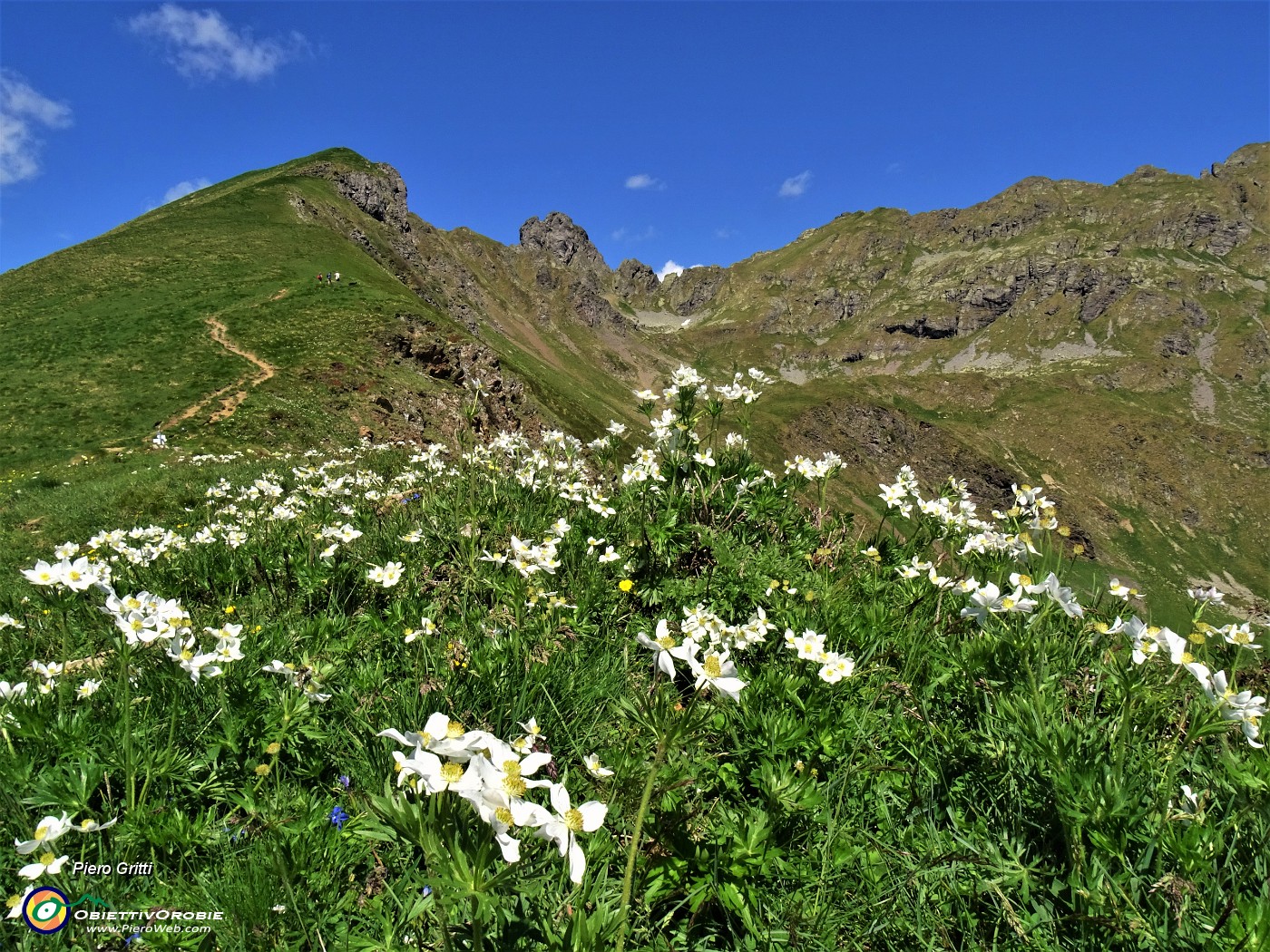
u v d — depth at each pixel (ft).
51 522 59.11
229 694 9.88
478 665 10.61
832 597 13.14
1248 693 7.23
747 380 17.28
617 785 7.77
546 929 5.86
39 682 10.87
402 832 4.76
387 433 132.57
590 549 14.62
